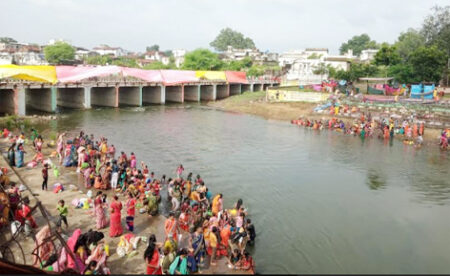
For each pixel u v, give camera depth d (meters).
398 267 5.86
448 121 38.78
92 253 10.87
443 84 59.84
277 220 14.19
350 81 66.25
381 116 42.28
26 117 41.19
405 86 53.47
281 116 49.03
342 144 32.62
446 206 15.40
